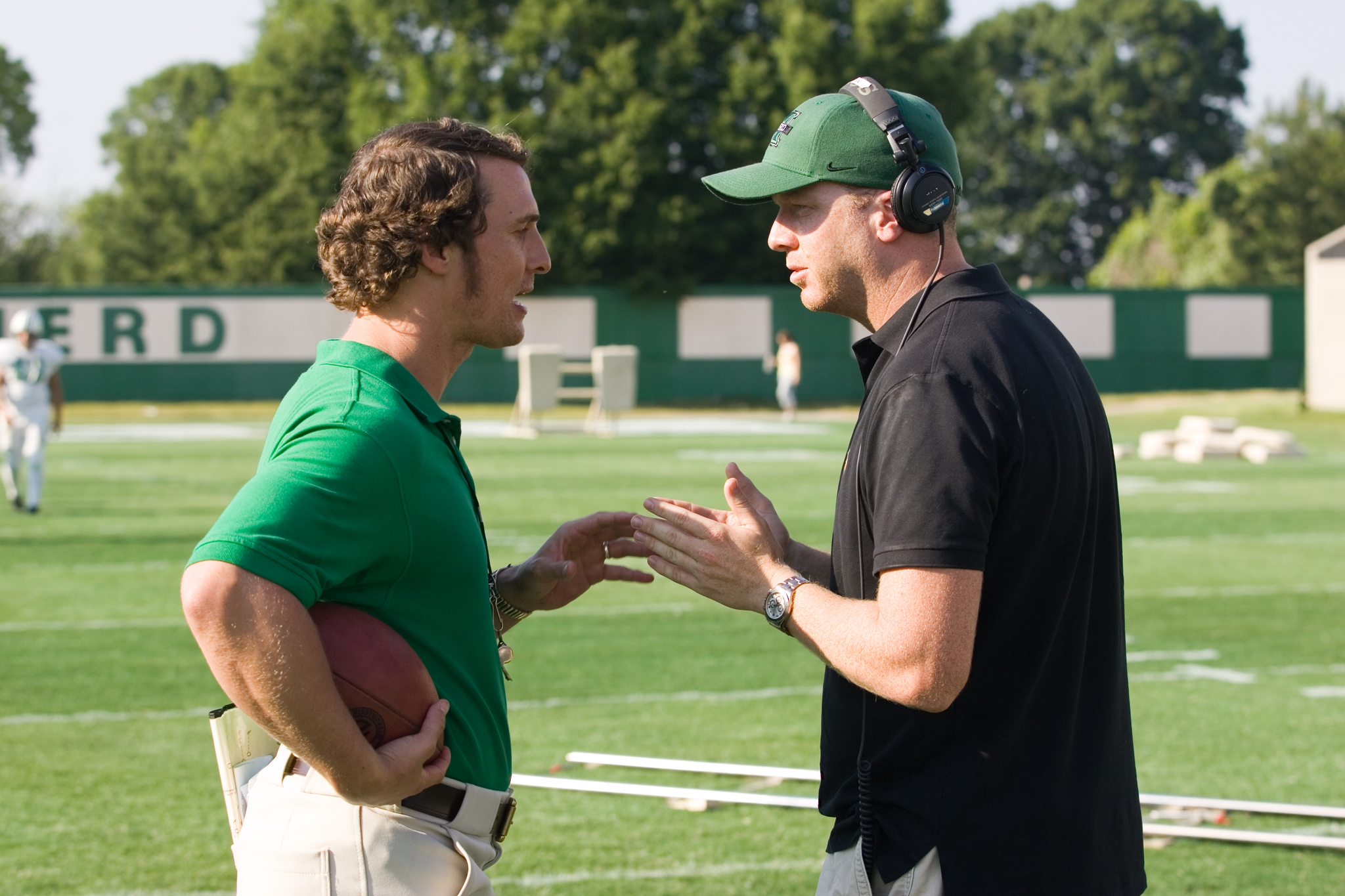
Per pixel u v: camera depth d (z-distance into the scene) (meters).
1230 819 4.93
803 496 15.27
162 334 35.06
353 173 2.15
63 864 4.37
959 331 2.14
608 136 38.69
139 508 14.12
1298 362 38.12
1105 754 2.24
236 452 21.42
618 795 5.20
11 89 74.00
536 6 38.69
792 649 7.95
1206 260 56.75
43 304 34.44
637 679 7.15
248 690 1.87
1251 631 8.55
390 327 2.17
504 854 4.52
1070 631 2.19
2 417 13.95
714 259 40.44
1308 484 17.44
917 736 2.16
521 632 8.42
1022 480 2.08
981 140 84.69
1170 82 83.00
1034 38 86.06
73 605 8.98
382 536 2.00
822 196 2.32
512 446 22.62
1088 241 84.38
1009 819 2.12
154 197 57.94
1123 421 30.55
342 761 1.92
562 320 37.66
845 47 38.91
